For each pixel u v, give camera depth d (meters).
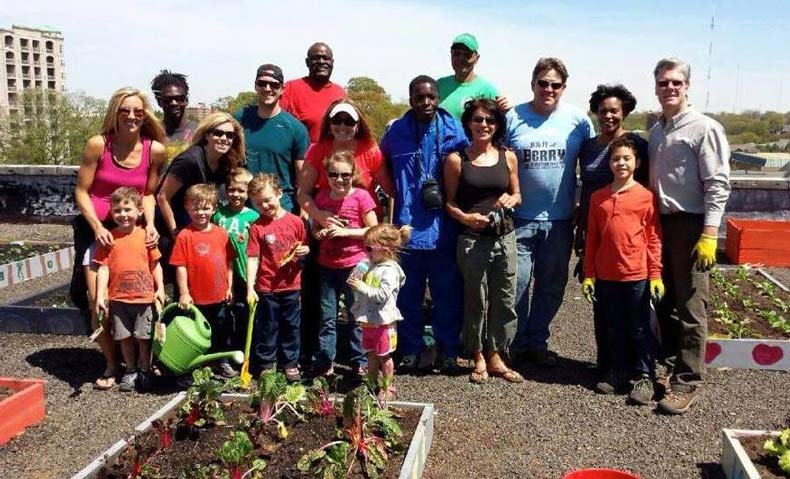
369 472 3.92
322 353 5.84
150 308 5.70
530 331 6.29
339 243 5.72
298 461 3.90
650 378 5.57
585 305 8.56
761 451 4.28
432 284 5.99
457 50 6.68
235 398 4.93
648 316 5.50
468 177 5.57
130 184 5.82
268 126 6.26
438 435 4.90
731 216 12.48
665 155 5.35
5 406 4.83
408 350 6.05
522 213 5.97
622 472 3.96
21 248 11.21
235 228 5.86
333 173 5.52
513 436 4.90
